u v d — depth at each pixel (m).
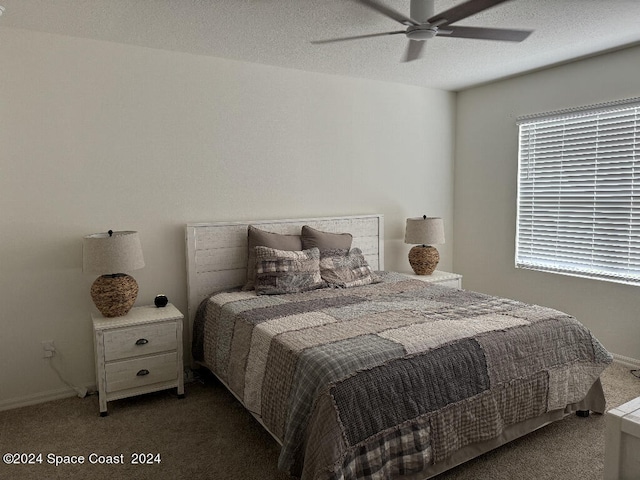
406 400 2.04
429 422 2.09
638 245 3.57
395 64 3.86
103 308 3.01
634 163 3.56
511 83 4.42
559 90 4.01
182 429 2.74
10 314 3.03
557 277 4.16
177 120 3.50
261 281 3.38
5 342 3.03
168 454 2.47
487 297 3.20
